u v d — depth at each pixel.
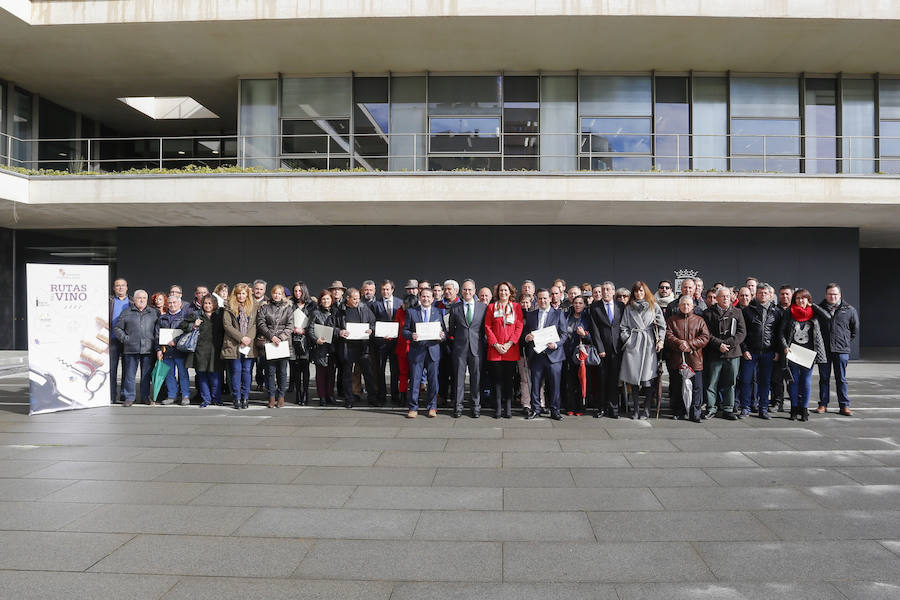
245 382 8.97
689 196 14.20
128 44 14.88
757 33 14.18
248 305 8.95
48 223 17.58
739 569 3.52
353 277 17.11
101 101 18.77
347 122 16.58
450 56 15.59
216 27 14.02
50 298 8.57
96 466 5.71
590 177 14.18
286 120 16.67
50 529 4.13
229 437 6.95
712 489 5.01
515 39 14.62
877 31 14.00
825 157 16.36
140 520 4.30
